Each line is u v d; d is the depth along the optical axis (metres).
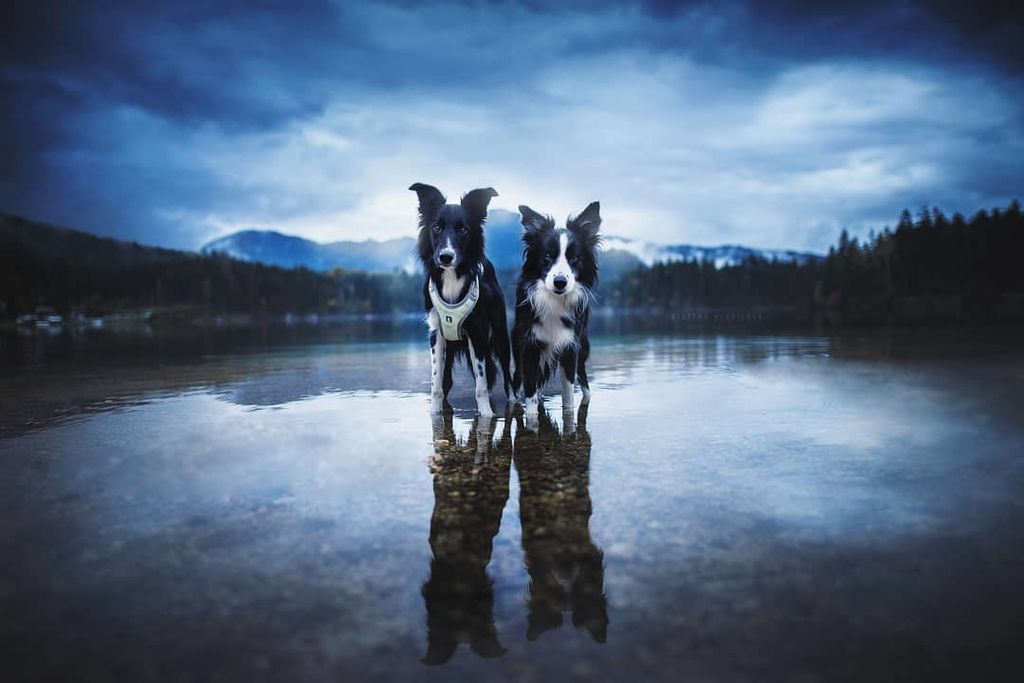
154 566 2.51
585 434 5.09
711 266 189.62
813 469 3.88
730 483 3.60
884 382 7.67
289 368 11.05
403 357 13.54
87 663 1.82
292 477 3.85
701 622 2.01
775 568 2.41
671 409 6.19
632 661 1.80
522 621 2.05
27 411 6.39
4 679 1.73
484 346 6.23
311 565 2.51
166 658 1.84
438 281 6.11
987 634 1.92
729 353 12.77
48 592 2.29
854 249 111.00
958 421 5.29
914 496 3.30
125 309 167.38
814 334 19.75
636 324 36.78
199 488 3.62
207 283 190.62
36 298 152.38
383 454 4.46
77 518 3.11
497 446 4.69
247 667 1.79
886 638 1.90
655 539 2.74
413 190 6.62
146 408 6.54
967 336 16.33
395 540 2.78
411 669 1.78
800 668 1.75
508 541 2.74
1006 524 2.87
